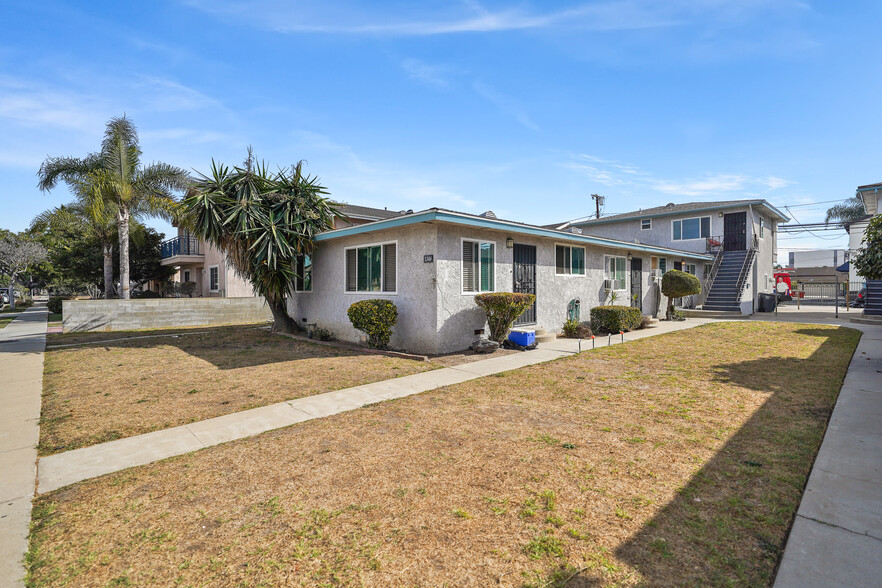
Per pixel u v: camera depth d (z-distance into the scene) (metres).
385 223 9.64
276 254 11.59
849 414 4.90
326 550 2.65
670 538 2.69
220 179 11.83
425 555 2.57
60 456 4.23
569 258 13.34
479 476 3.62
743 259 21.92
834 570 2.30
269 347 11.12
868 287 16.41
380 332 9.77
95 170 17.64
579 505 3.12
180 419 5.32
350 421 5.13
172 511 3.16
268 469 3.85
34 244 31.83
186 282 25.55
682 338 11.71
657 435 4.49
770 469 3.60
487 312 9.96
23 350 11.01
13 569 2.51
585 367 8.05
